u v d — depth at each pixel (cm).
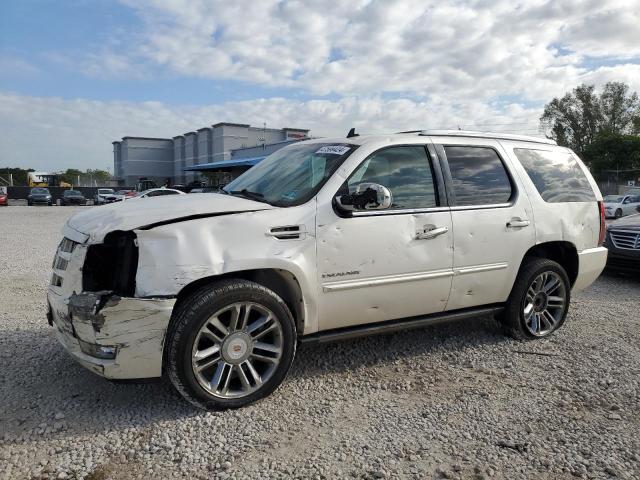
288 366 351
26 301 601
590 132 6500
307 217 353
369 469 272
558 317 499
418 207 404
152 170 9400
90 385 365
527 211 464
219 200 369
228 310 326
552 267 482
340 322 380
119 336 302
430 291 411
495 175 458
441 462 280
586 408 345
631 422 326
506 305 472
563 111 6706
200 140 8100
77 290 318
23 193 5169
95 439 296
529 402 353
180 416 324
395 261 387
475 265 430
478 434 309
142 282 305
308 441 299
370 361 425
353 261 370
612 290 717
